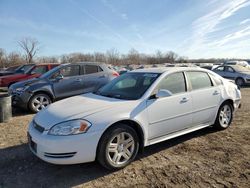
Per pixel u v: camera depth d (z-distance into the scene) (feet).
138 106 12.38
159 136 13.33
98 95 14.60
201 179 10.76
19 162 12.70
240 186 10.14
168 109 13.46
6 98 20.84
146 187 10.21
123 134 11.67
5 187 10.36
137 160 12.76
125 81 15.11
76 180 10.85
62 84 25.52
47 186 10.41
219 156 13.10
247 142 15.11
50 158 10.61
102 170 11.73
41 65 38.93
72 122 10.77
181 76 14.89
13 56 169.99
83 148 10.63
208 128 17.98
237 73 50.39
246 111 23.94
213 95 16.22
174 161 12.60
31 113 24.43
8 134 17.38
